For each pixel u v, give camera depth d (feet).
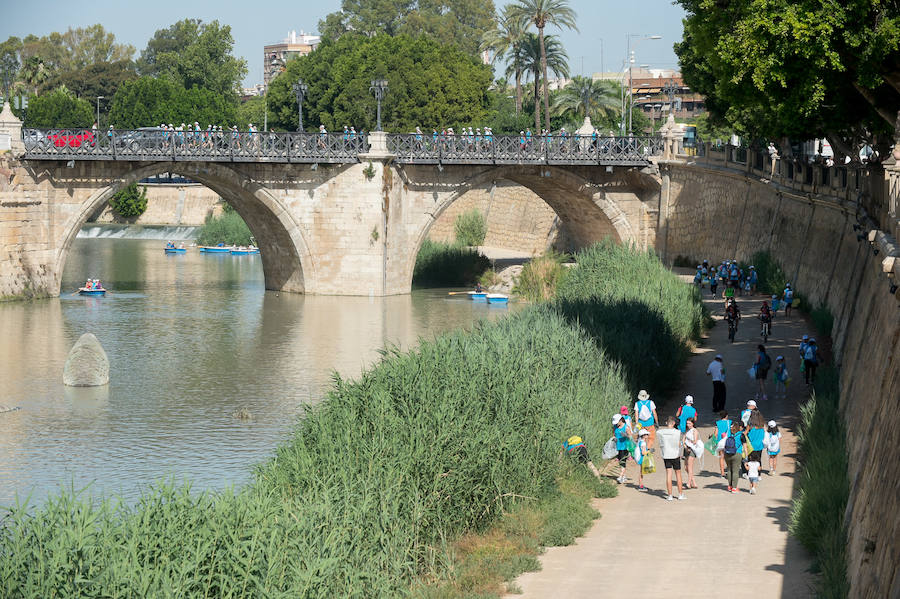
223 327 176.35
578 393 97.76
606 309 134.62
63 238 198.49
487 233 308.81
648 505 79.66
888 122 103.09
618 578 62.69
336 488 65.98
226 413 118.21
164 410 119.34
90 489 90.22
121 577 48.06
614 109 353.51
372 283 215.31
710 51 111.75
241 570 51.49
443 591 61.52
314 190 213.25
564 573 64.28
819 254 161.48
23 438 107.24
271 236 221.66
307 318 186.80
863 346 90.38
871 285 96.68
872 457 60.70
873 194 106.83
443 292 228.43
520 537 71.61
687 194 236.22
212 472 95.50
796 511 71.97
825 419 92.53
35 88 459.73
